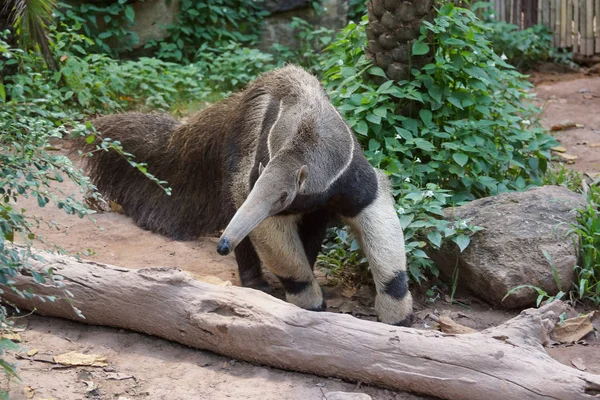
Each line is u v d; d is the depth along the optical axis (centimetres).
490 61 698
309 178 435
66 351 436
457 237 529
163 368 425
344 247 590
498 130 669
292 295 493
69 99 923
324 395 393
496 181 636
